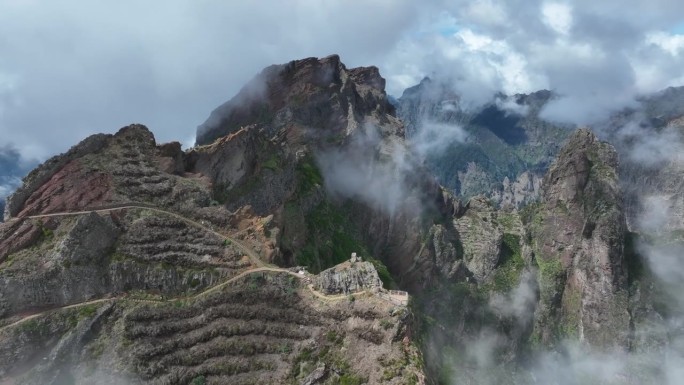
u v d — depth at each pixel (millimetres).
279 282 138750
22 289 121562
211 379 123562
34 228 130000
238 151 170625
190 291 133750
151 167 149000
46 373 115750
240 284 136750
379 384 120000
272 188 179875
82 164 142000
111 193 140000
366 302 132875
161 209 143000
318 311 134250
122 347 120688
